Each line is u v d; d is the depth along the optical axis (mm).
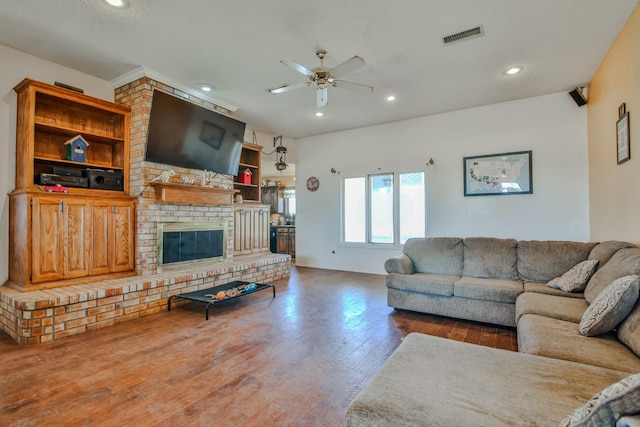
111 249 3561
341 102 4676
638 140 2637
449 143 5125
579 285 2729
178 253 4109
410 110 5043
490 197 4812
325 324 3170
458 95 4418
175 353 2490
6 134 3213
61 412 1745
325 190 6473
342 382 2082
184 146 4070
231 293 3609
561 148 4352
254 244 5668
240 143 4891
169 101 3768
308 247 6684
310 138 6680
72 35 2957
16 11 2590
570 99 4297
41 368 2238
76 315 2885
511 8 2549
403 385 1265
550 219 4426
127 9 2562
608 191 3465
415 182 5488
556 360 1473
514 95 4441
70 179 3346
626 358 1570
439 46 3127
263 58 3375
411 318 3391
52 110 3482
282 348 2596
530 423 1022
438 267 3811
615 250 2641
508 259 3486
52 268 3113
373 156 5879
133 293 3293
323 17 2666
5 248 3213
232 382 2072
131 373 2176
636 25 2557
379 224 5895
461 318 3270
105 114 3840
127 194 3785
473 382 1280
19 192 3043
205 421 1680
